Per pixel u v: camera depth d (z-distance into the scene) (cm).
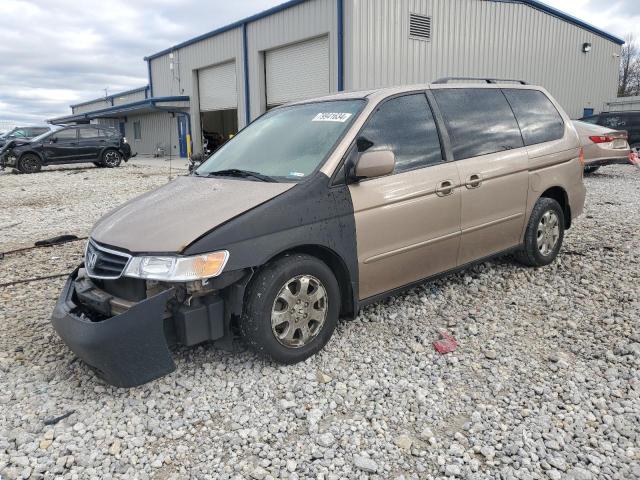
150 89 3272
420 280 423
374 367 355
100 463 268
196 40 2598
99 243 344
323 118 411
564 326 409
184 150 2981
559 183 531
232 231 318
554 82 2395
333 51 1791
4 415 308
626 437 277
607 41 2611
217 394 326
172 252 309
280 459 268
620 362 352
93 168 2172
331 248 357
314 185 353
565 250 607
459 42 1959
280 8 1995
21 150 1947
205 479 254
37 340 411
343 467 259
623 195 1020
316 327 362
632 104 2639
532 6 2173
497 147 475
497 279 510
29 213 1028
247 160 413
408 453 270
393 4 1762
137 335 302
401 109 414
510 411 303
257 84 2225
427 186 407
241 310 329
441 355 370
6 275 593
